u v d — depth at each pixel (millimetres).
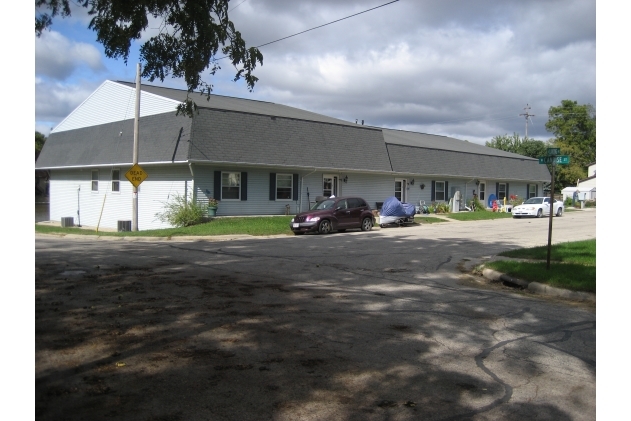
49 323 7207
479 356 6348
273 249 16688
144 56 10422
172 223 24422
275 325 7375
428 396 5098
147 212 27406
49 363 5715
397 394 5121
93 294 9102
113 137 29156
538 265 12266
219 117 25000
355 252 15977
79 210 33094
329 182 30312
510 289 10844
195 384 5215
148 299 8766
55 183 35906
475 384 5441
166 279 10703
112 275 11062
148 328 7051
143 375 5418
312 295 9500
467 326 7676
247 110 27984
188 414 4562
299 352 6258
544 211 36781
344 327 7406
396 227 27141
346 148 30016
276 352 6230
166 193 26234
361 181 31984
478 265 13297
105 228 29766
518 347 6746
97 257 14031
